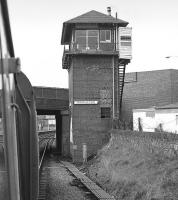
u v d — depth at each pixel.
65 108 48.59
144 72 64.19
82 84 43.44
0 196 3.38
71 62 44.31
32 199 4.39
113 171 26.42
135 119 55.09
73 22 43.00
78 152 43.06
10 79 3.63
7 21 3.35
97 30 43.53
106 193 21.69
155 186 18.41
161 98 62.38
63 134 47.81
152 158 23.28
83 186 24.73
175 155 20.94
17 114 4.09
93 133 43.25
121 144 33.00
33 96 4.60
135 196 19.20
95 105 43.47
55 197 20.94
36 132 4.59
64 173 32.09
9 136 3.38
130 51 43.69
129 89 65.44
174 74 62.09
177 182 17.38
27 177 4.33
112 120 43.06
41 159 38.91
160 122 49.34
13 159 3.52
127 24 43.75
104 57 43.62
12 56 3.95
